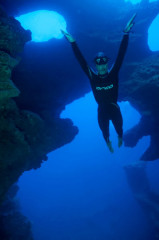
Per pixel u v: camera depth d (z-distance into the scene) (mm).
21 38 9414
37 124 11258
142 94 15367
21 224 16844
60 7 15203
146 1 15812
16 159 10109
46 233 40188
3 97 7469
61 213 46031
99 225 40000
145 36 16562
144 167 31266
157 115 15812
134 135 19344
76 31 16016
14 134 9617
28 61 15281
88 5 15172
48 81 15859
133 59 16641
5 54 7449
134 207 42688
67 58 16266
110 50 15961
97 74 3910
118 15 16047
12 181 10555
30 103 14539
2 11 9383
